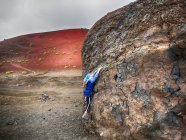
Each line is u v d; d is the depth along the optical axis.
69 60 37.12
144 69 8.49
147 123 7.89
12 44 49.50
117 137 8.56
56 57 39.03
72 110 13.00
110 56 10.03
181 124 7.43
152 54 8.41
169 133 7.48
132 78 8.71
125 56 9.24
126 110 8.52
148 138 7.84
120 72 9.13
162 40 8.51
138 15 10.13
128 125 8.33
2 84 26.20
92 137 9.46
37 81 26.91
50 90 21.98
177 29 8.30
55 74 30.88
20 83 26.48
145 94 8.24
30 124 11.07
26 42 49.81
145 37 9.02
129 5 11.59
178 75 7.87
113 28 11.21
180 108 7.54
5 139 9.65
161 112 7.75
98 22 12.86
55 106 14.09
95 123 9.54
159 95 7.97
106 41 11.06
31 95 18.98
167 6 9.19
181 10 8.70
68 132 10.09
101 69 10.04
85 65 11.90
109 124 8.94
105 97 9.34
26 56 42.06
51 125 10.87
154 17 9.25
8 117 12.10
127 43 9.59
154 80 8.18
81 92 20.20
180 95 7.64
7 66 37.06
